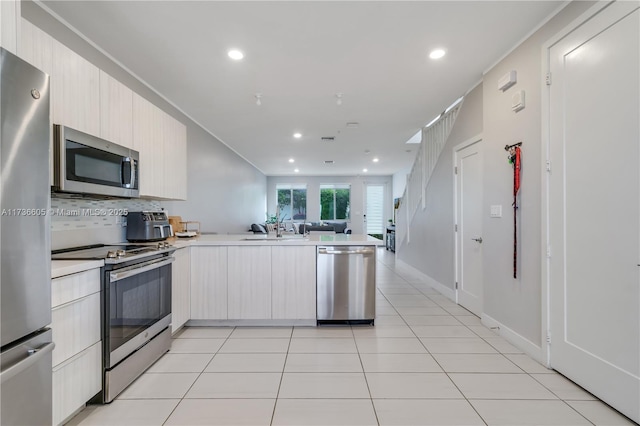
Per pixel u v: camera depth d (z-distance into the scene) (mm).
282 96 3662
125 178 2344
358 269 3125
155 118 2863
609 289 1776
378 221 11258
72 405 1599
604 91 1799
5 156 1069
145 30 2365
